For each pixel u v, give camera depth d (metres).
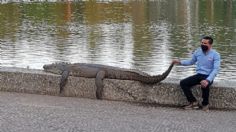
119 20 81.69
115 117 11.81
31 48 45.00
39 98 13.71
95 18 84.62
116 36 57.47
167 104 13.28
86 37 55.81
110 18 85.25
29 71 14.49
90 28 67.31
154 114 12.19
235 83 13.37
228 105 12.88
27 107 12.61
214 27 71.31
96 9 106.50
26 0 125.88
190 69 32.38
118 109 12.65
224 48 47.09
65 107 12.73
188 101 12.90
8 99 13.49
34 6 110.19
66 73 14.01
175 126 11.10
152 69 34.19
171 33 62.00
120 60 38.56
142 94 13.48
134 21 80.38
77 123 11.19
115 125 11.09
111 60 38.69
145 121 11.49
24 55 40.44
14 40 51.75
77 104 13.09
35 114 11.91
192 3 132.88
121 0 138.38
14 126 10.83
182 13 100.31
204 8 115.56
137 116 11.95
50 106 12.79
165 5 123.94
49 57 39.75
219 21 82.06
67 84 14.02
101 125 11.06
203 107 12.72
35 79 14.26
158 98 13.37
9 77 14.45
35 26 69.50
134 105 13.15
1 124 10.97
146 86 13.44
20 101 13.28
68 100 13.56
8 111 12.16
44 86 14.21
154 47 46.97
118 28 67.88
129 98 13.60
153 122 11.41
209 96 12.94
